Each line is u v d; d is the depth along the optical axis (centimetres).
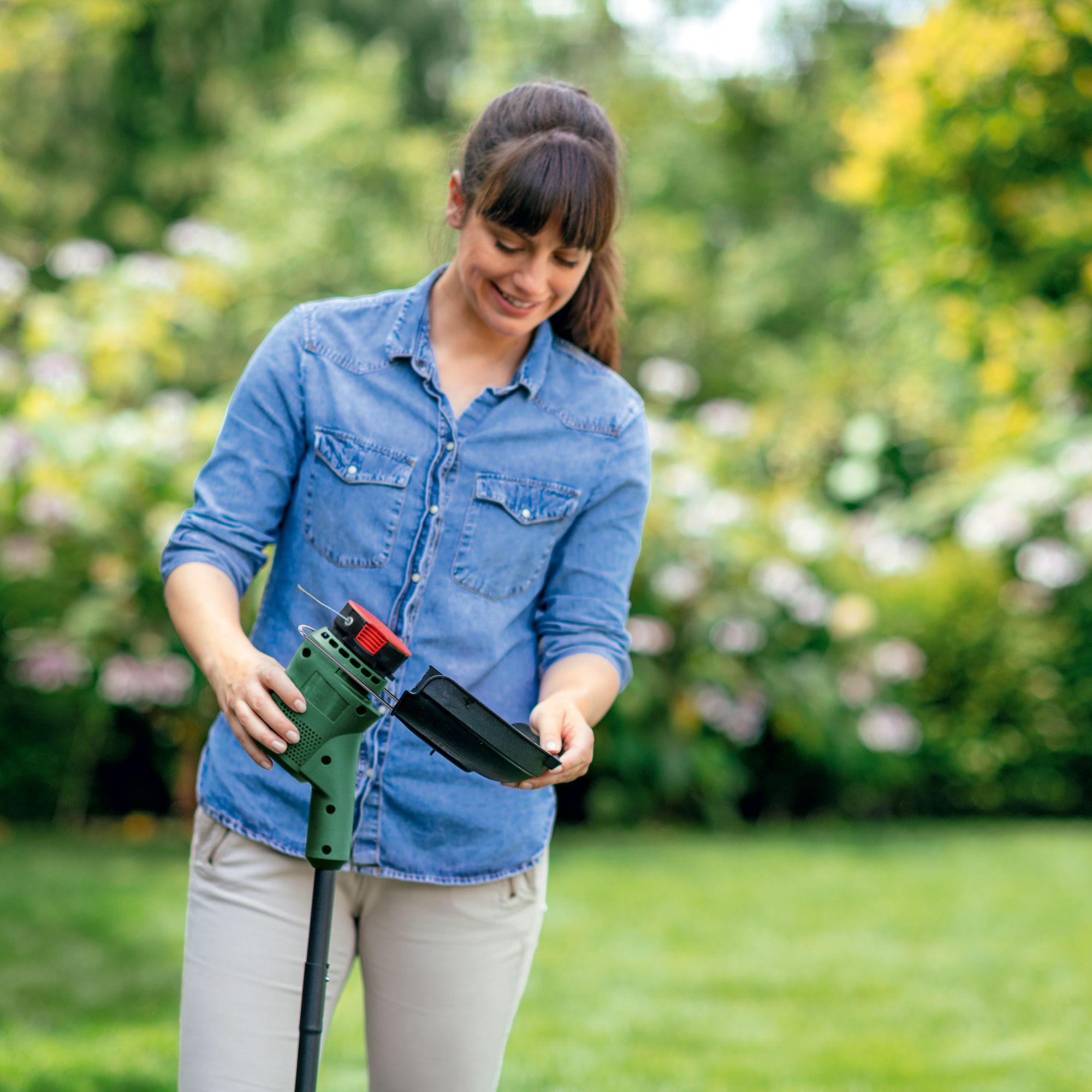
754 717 697
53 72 1309
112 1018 386
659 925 510
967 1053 379
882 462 1208
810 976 452
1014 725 804
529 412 196
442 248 214
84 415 638
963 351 971
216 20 1454
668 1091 342
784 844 677
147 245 1496
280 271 1288
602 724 674
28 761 647
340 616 171
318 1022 167
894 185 895
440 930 194
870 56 1803
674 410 1534
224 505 191
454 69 1775
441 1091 198
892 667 737
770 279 1670
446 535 191
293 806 187
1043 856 659
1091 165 842
